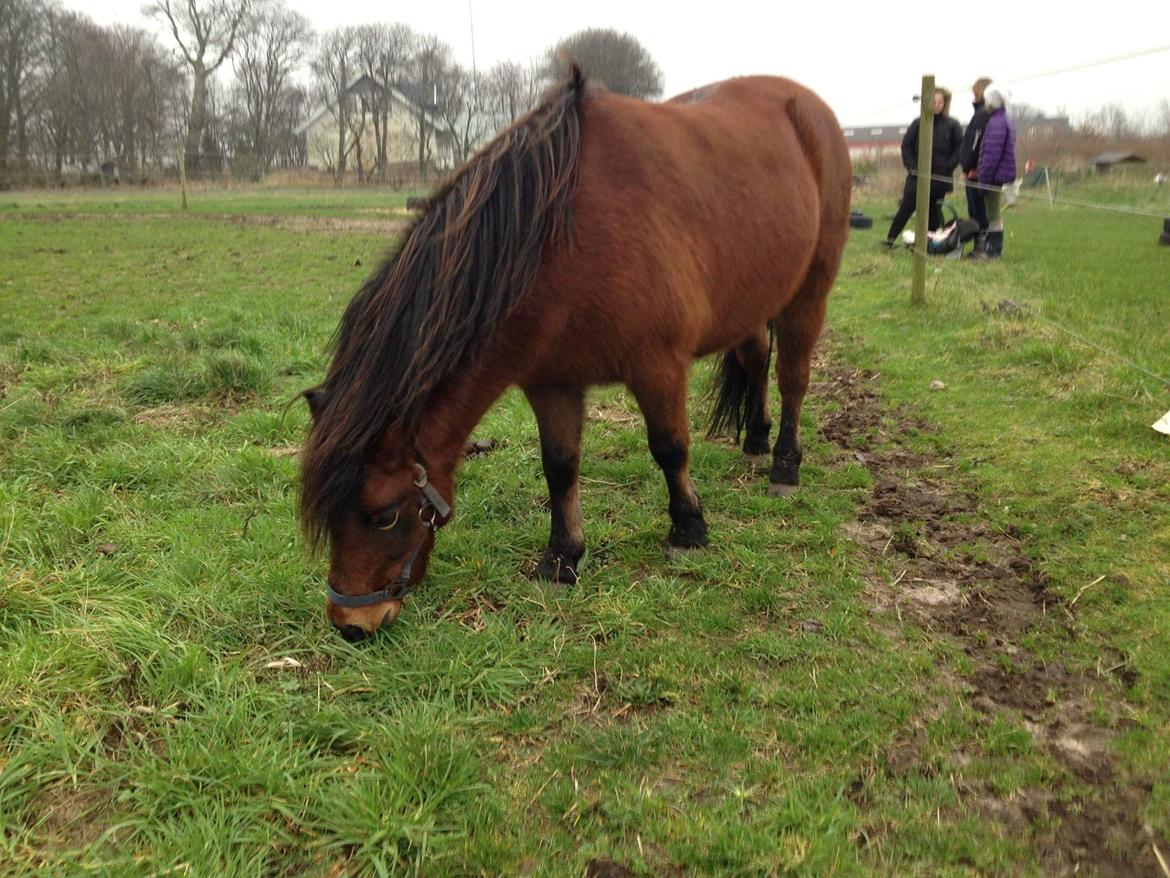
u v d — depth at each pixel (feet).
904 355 17.42
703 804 6.48
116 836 6.19
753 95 11.46
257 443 13.67
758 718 7.39
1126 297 17.72
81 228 48.29
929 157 20.11
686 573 9.90
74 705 7.28
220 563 9.69
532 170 7.80
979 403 14.29
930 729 7.21
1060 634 8.50
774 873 5.81
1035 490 11.20
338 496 7.11
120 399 15.19
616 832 6.22
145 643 7.95
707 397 14.34
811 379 17.24
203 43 123.85
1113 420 12.55
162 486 11.89
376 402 7.13
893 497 11.73
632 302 8.15
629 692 7.74
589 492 12.12
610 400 15.97
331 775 6.68
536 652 8.38
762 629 8.80
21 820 6.30
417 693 7.77
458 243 7.48
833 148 12.03
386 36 126.21
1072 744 7.07
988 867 5.91
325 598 9.03
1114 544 9.83
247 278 29.45
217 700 7.45
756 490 12.16
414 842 6.02
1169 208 13.87
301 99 143.64
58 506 10.75
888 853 6.03
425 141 112.88
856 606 9.14
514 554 10.32
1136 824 6.23
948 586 9.56
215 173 107.14
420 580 8.16
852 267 27.81
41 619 8.43
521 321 7.86
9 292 26.37
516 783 6.73
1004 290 19.98
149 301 24.84
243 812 6.25
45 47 114.01
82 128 118.62
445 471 7.93
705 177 9.16
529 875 5.87
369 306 7.49
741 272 9.65
